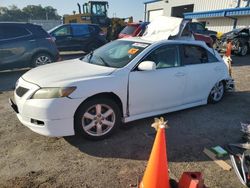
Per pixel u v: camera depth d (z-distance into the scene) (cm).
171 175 310
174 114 502
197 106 549
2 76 848
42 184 287
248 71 981
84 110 360
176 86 455
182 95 475
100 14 1966
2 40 803
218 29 2294
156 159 258
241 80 822
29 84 359
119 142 382
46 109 334
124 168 321
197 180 256
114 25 1789
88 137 375
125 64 402
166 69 439
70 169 315
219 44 1555
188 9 2939
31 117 346
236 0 2117
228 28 2184
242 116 504
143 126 436
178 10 2930
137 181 293
